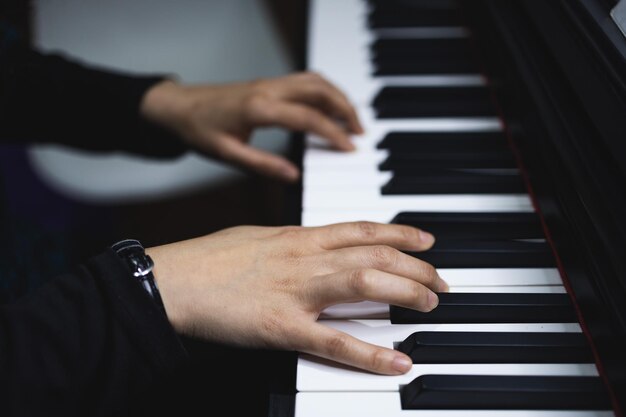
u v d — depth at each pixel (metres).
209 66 1.10
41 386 0.59
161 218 1.16
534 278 0.63
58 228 1.01
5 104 0.84
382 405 0.56
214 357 0.72
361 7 0.94
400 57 0.87
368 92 0.83
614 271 0.56
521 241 0.66
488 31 0.81
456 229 0.67
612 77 0.62
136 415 0.68
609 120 0.60
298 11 1.19
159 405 0.69
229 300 0.61
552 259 0.64
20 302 0.60
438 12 0.92
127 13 1.11
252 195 1.20
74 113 0.86
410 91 0.81
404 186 0.71
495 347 0.58
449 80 0.83
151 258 0.63
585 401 0.56
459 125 0.78
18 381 0.58
